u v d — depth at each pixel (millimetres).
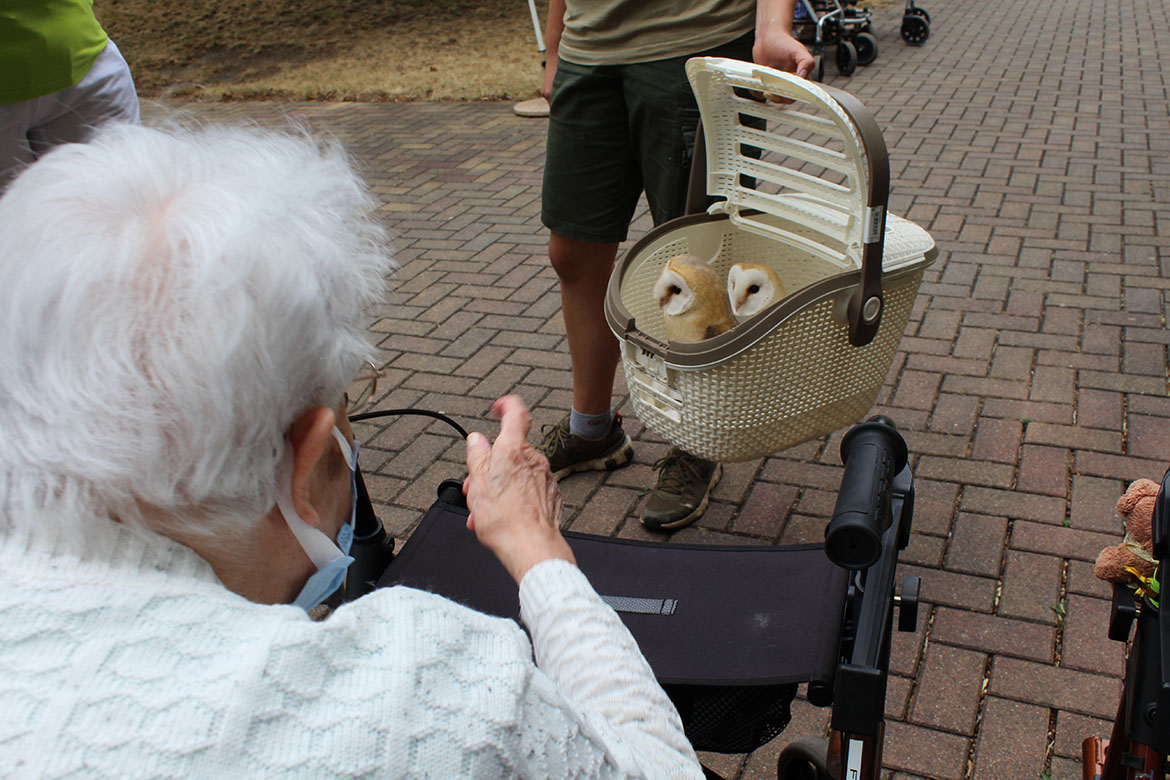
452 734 666
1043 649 2199
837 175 5406
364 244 863
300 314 711
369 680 672
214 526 726
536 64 9102
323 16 11648
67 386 654
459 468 3053
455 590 1601
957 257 4332
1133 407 3119
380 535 1743
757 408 1776
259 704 639
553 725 723
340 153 936
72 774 599
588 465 2939
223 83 9125
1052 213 4793
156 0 12672
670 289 1898
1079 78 7523
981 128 6320
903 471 1521
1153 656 1358
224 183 748
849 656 1384
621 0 2209
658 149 2316
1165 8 10266
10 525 691
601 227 2482
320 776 627
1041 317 3746
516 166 6219
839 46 7938
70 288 655
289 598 862
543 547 1006
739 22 2201
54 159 758
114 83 2594
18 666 631
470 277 4508
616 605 1539
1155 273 4078
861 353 1817
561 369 3639
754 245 2186
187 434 670
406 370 3678
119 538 702
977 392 3254
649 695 911
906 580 1445
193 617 682
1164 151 5676
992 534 2574
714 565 1589
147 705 627
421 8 11805
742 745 1518
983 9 10797
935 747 1980
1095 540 2525
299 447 777
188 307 665
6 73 2307
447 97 8156
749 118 2160
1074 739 1978
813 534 2631
